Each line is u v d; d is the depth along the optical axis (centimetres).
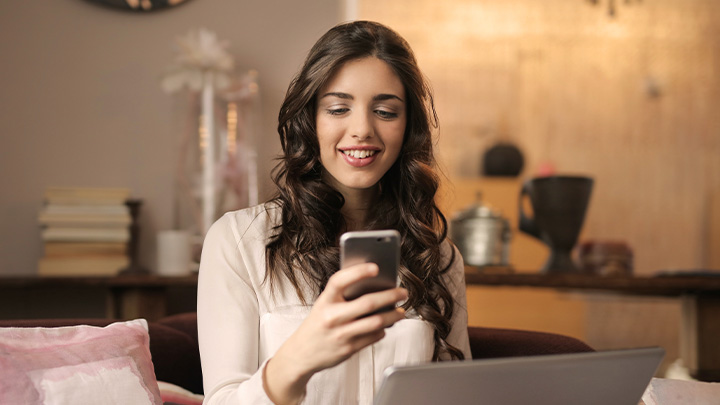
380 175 136
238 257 137
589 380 93
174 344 159
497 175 556
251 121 255
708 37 590
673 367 233
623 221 595
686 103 594
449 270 158
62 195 237
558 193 244
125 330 136
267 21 281
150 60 275
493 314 470
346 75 132
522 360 86
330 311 83
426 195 150
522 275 215
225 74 254
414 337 139
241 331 129
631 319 527
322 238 140
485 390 87
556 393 92
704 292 220
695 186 595
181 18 277
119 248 241
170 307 265
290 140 143
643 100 593
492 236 249
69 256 237
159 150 274
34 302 262
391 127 134
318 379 131
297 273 139
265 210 146
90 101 272
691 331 225
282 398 93
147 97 274
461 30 577
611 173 594
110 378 125
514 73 584
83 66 272
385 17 569
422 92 140
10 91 268
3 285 216
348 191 146
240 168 252
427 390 84
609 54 590
